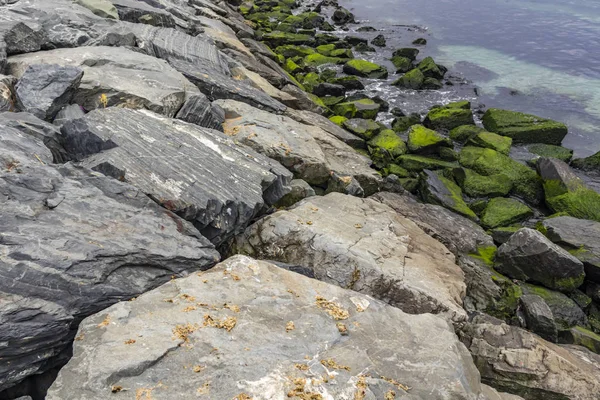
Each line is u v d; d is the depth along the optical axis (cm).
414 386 636
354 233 1116
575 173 2052
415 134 2128
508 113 2381
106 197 843
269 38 3403
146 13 1995
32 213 752
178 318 675
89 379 570
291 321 707
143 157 976
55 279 684
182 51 1756
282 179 1145
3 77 1107
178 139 1084
